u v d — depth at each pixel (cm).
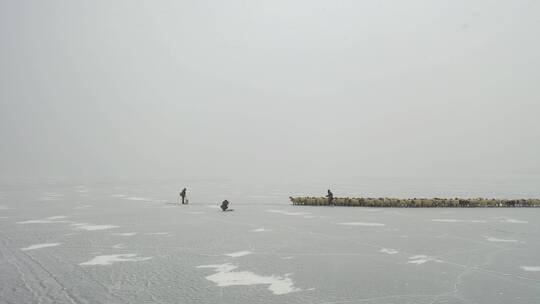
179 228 3606
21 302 1772
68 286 1984
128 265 2359
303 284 2012
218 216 4388
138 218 4272
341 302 1772
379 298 1814
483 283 2002
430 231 3369
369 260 2450
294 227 3616
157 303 1762
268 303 1764
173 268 2300
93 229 3581
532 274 2145
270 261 2442
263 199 6662
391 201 5172
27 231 3481
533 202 5169
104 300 1795
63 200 6538
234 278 2112
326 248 2773
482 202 5153
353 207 5197
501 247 2759
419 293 1870
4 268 2295
